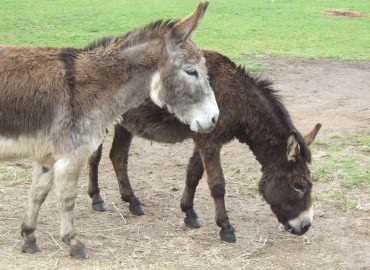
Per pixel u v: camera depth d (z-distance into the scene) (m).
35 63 5.53
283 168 6.44
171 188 8.16
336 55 17.14
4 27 18.42
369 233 6.94
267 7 26.33
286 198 6.41
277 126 6.50
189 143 10.00
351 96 12.88
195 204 7.66
